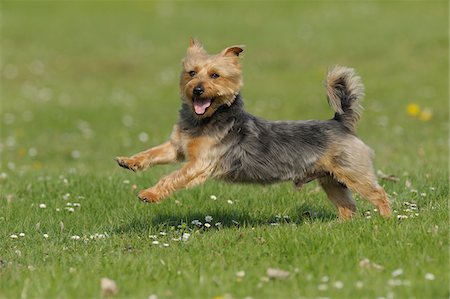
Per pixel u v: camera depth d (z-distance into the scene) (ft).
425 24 134.62
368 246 30.50
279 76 112.27
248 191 43.65
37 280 27.73
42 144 77.20
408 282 26.11
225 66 35.63
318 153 35.83
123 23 151.23
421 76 106.01
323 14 150.82
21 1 171.01
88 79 118.21
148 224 38.17
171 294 26.30
